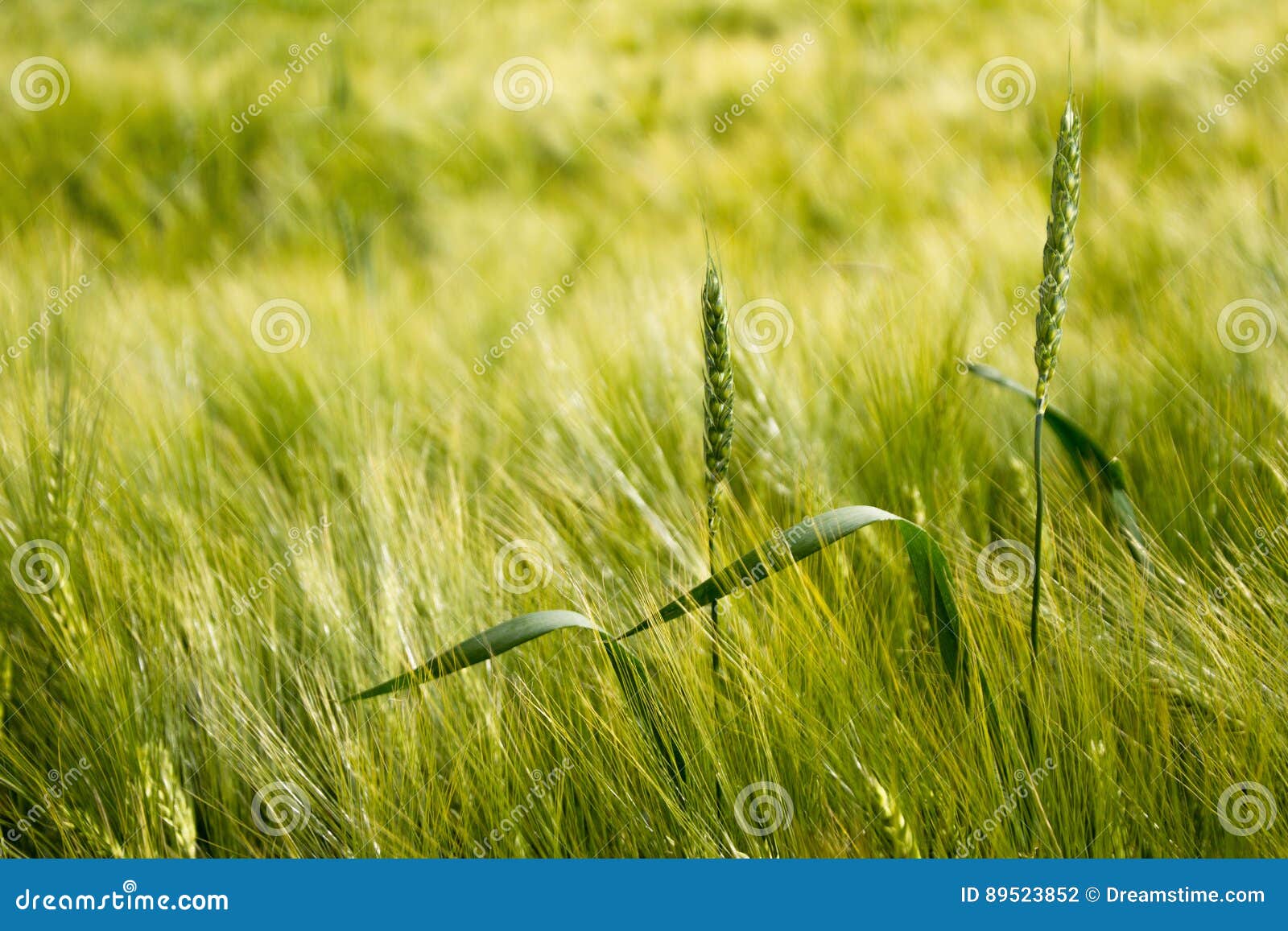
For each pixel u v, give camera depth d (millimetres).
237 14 6223
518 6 6508
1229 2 5398
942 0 5926
